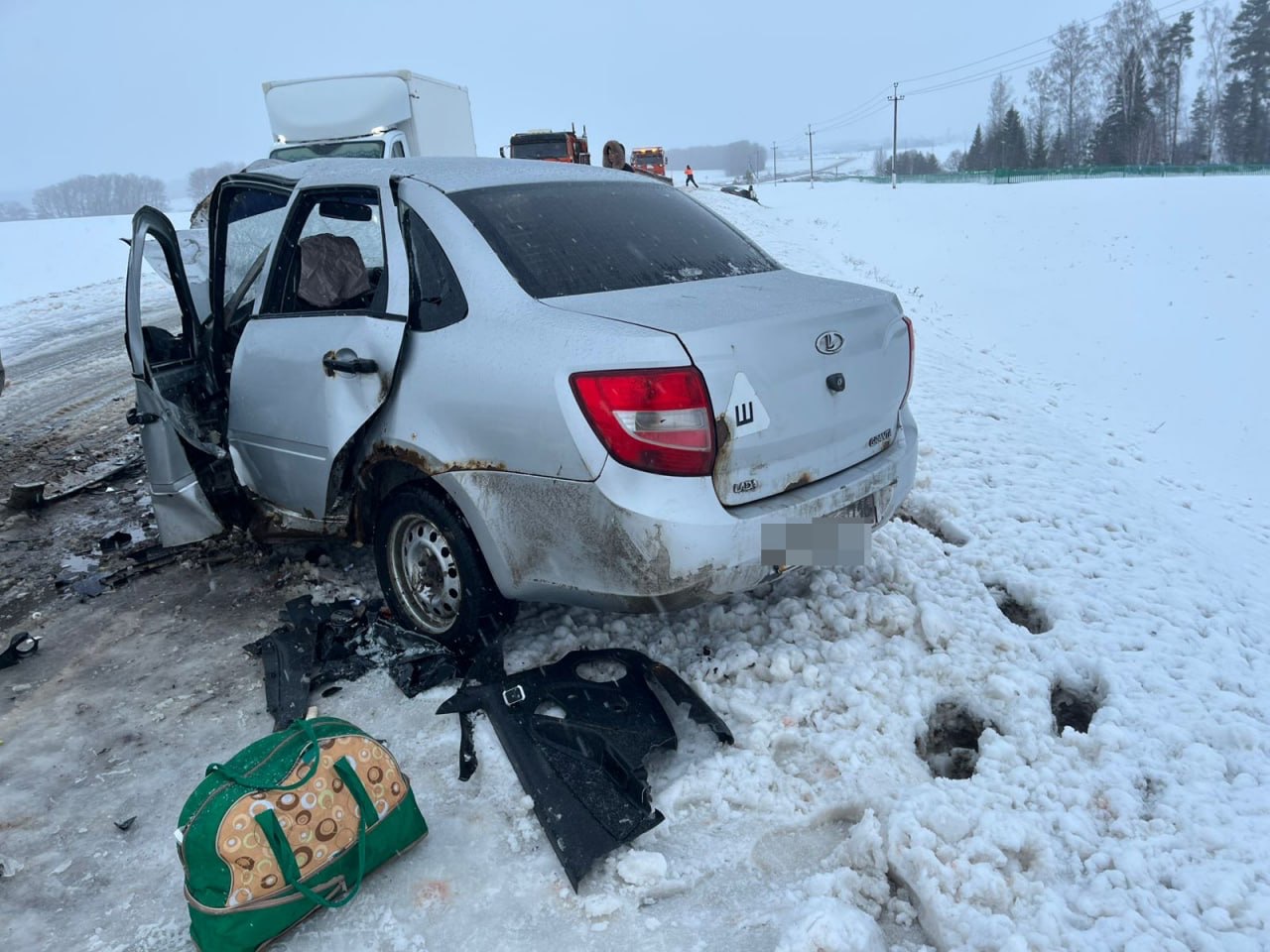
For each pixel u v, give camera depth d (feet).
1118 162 304.91
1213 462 28.78
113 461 21.66
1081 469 19.25
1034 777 9.11
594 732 9.46
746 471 9.42
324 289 12.46
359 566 14.44
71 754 10.40
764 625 11.66
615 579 9.32
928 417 22.33
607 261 11.06
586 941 7.61
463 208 11.15
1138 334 54.85
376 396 10.94
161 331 14.38
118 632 13.19
